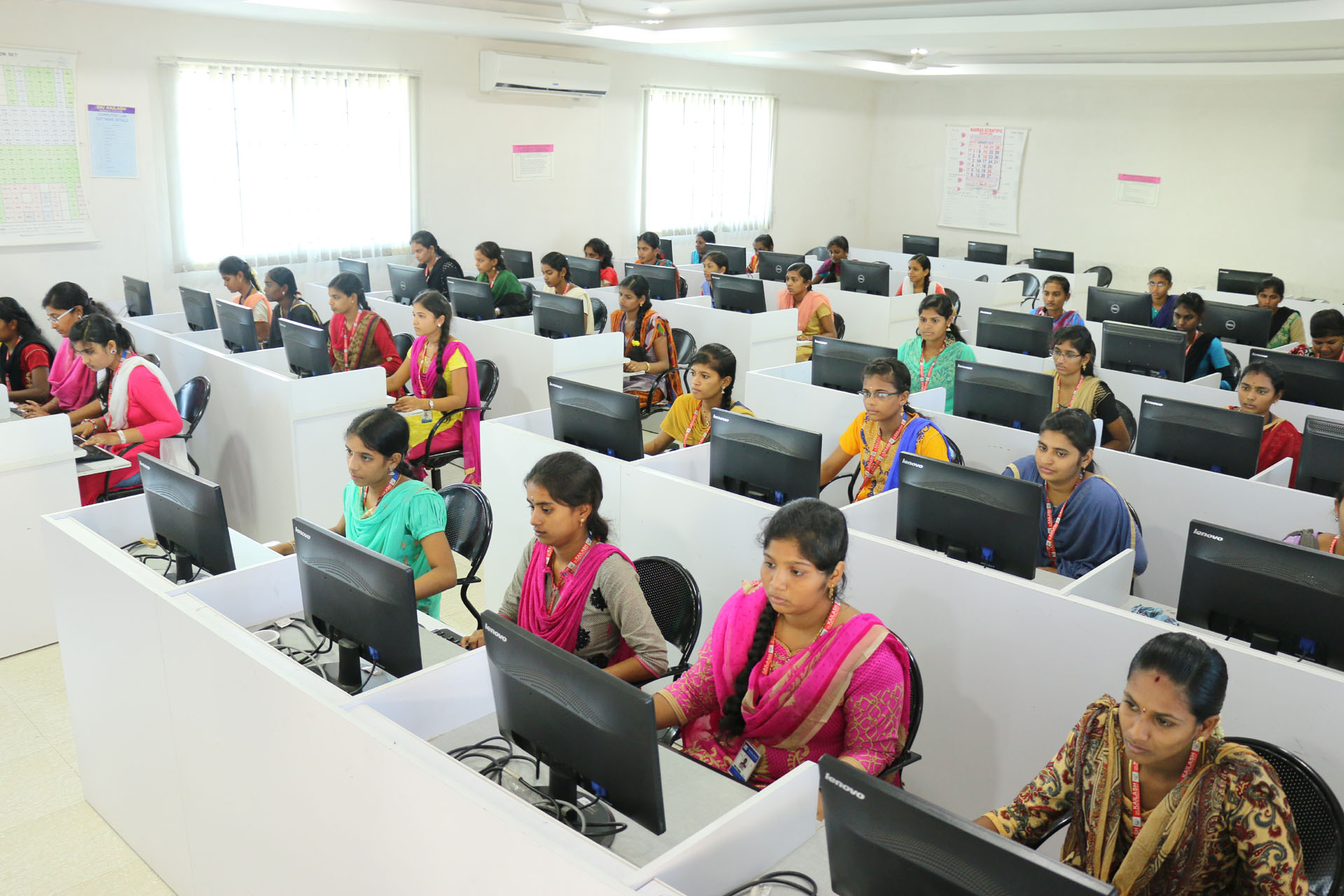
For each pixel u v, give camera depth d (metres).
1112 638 2.17
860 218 12.55
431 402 4.46
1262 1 5.50
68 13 6.09
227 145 6.91
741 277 6.66
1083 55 9.04
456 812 1.51
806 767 1.65
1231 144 9.84
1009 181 11.37
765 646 1.92
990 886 1.16
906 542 2.64
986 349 5.23
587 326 6.22
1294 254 9.66
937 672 2.52
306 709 1.79
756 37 7.27
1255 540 2.09
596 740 1.57
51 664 3.55
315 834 1.86
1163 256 10.48
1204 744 1.47
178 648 2.15
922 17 6.56
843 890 1.37
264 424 4.30
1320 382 4.60
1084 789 1.56
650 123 9.67
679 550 3.06
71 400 4.50
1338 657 2.01
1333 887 1.57
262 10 6.38
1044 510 2.85
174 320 5.97
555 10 7.45
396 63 7.70
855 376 4.50
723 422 3.09
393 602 1.93
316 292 6.88
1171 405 3.60
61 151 6.21
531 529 3.52
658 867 1.39
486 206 8.58
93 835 2.68
